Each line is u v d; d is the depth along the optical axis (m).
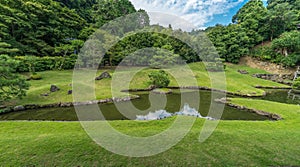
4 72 10.18
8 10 19.12
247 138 6.02
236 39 31.28
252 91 16.75
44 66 19.52
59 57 20.95
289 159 4.84
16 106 10.73
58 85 14.03
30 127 7.10
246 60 32.38
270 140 5.96
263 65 30.45
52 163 4.45
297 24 33.91
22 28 21.64
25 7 22.17
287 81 23.86
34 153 4.82
